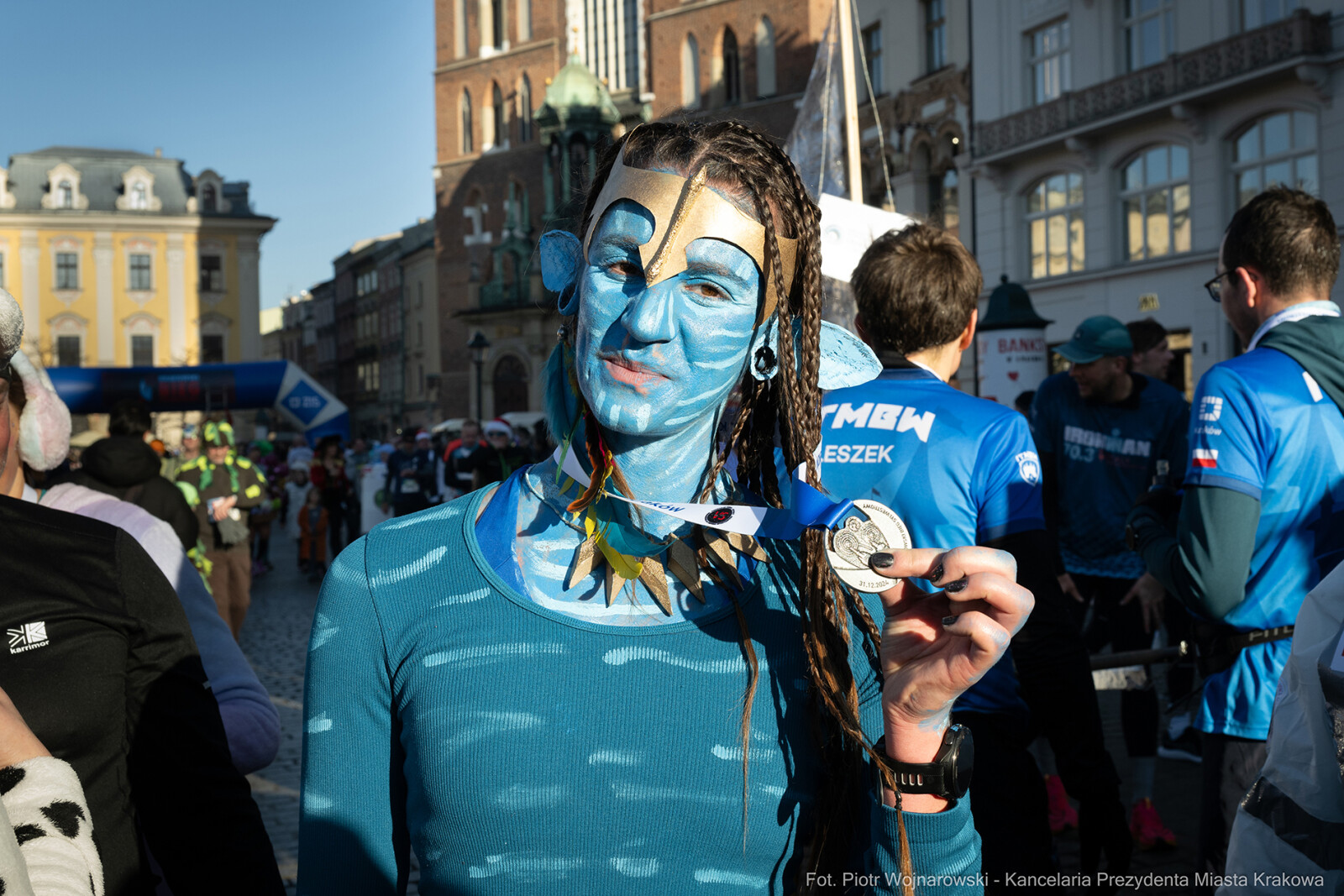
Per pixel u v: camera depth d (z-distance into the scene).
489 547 1.24
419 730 1.19
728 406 1.28
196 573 2.36
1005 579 1.06
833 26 4.66
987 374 10.35
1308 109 19.39
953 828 1.12
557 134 46.16
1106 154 23.25
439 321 53.44
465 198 52.66
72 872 1.23
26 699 1.61
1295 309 2.50
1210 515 2.35
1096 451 4.72
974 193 26.62
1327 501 2.36
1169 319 22.19
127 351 59.22
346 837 1.23
